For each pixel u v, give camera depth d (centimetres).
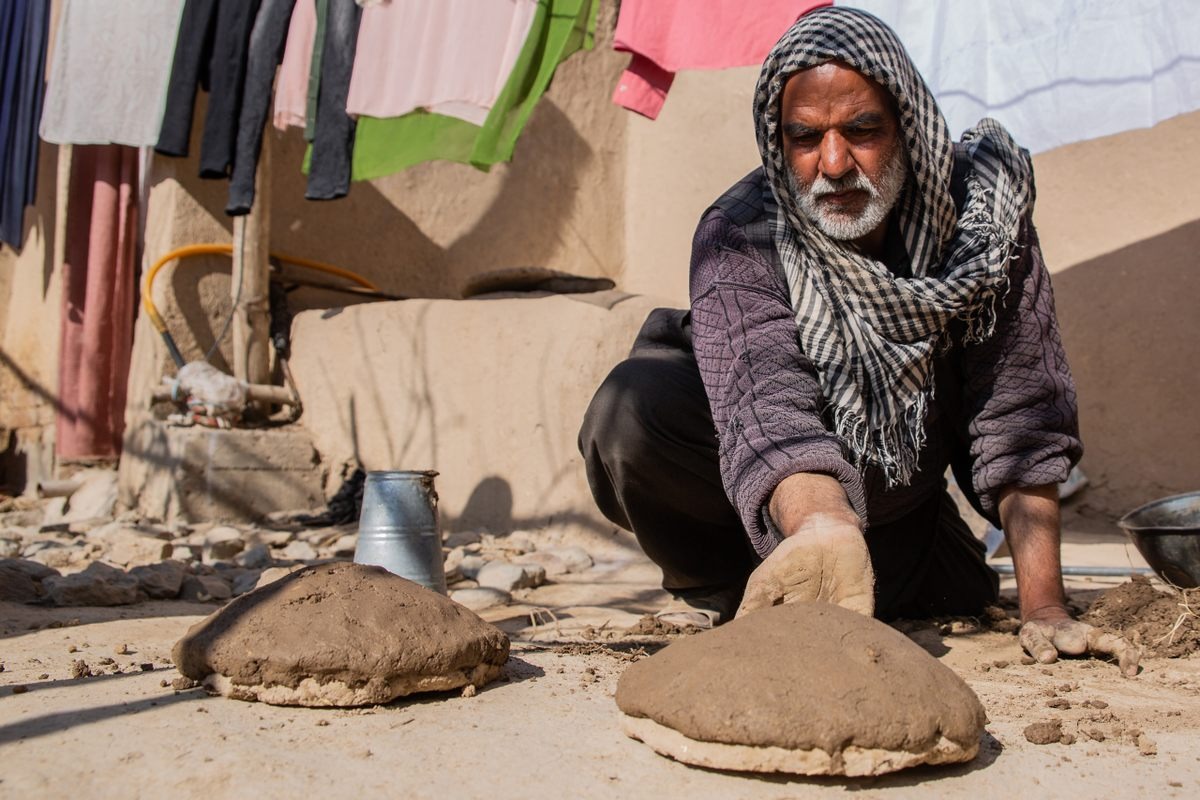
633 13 379
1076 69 362
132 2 518
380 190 655
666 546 288
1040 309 244
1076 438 246
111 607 328
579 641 270
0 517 625
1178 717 189
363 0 460
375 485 315
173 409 570
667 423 266
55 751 166
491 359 514
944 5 377
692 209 721
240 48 494
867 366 231
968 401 254
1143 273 566
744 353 223
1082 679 218
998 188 237
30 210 769
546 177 727
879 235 236
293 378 601
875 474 252
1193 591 261
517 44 423
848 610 173
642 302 495
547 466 488
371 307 570
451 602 215
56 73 532
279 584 208
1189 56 346
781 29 369
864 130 215
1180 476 551
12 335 789
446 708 193
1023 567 246
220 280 589
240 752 165
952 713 159
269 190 582
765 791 153
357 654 191
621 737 176
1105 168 579
